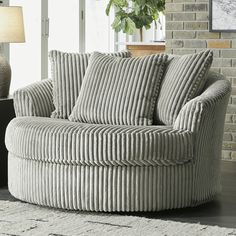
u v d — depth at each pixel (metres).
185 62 4.86
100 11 9.16
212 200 4.92
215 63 6.72
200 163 4.59
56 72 5.25
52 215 4.43
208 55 4.85
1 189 5.28
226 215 4.49
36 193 4.59
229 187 5.40
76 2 8.41
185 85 4.77
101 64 5.02
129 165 4.38
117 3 8.69
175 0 6.85
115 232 4.02
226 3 6.61
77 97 5.13
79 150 4.38
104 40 9.32
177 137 4.41
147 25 8.74
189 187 4.53
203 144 4.61
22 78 7.30
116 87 4.87
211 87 4.81
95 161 4.37
